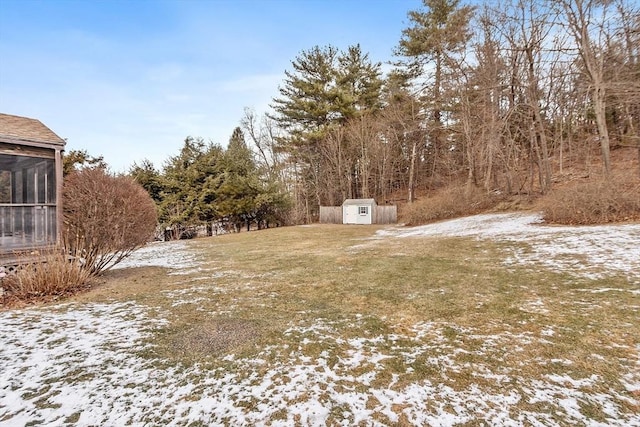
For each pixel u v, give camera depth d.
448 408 2.30
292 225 23.98
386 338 3.50
